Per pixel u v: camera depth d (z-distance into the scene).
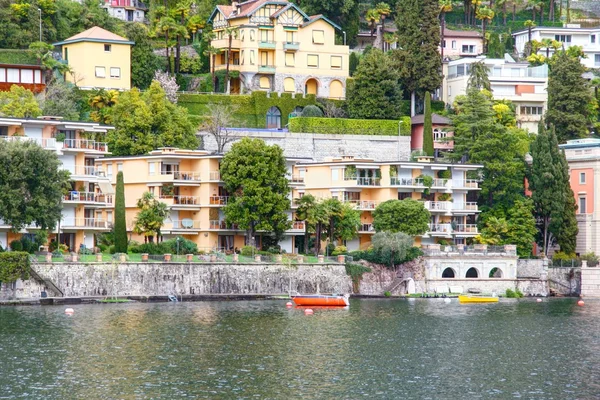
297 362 158.88
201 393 139.88
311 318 199.38
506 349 173.62
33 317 186.38
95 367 151.62
